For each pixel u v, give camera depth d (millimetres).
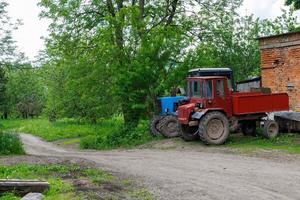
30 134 48031
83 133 41875
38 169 12492
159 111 23734
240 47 32344
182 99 21703
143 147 20344
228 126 18344
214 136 18156
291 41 19984
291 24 37656
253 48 33031
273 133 18641
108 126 46656
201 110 18562
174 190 10109
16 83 74938
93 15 29375
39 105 84688
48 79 53531
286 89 20375
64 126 50656
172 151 17531
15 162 14109
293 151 14969
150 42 23750
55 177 11523
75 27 29219
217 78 18625
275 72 20859
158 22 29031
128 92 24297
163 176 11898
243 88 25156
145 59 23484
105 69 27250
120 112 32875
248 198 9219
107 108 31219
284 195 9336
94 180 11016
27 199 8820
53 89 52375
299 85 19781
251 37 33125
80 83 29625
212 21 29562
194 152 16641
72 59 30094
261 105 18938
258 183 10500
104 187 10367
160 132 22562
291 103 20188
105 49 24875
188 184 10727
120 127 24969
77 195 9461
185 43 25016
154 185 10680
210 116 18125
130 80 23719
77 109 49531
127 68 24062
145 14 29219
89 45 29000
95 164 14109
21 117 85062
